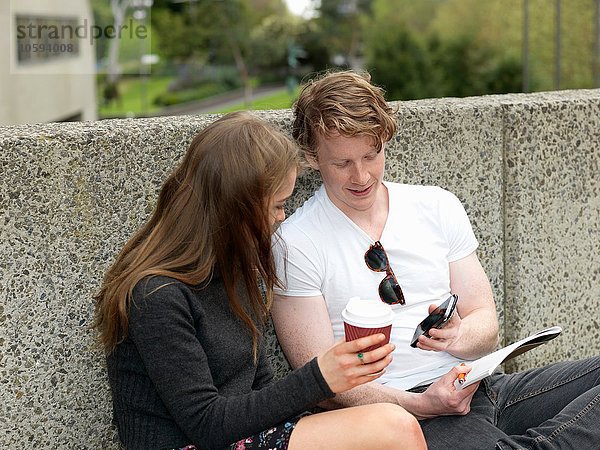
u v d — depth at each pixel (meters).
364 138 2.37
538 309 3.26
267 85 29.41
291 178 2.18
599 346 3.50
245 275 2.20
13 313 2.29
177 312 2.04
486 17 22.89
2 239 2.24
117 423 2.27
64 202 2.32
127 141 2.40
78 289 2.38
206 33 27.66
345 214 2.54
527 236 3.18
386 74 23.52
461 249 2.67
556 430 2.36
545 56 20.34
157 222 2.25
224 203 2.10
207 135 2.17
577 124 3.22
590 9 17.69
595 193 3.35
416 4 25.89
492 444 2.34
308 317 2.48
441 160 2.97
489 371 2.28
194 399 2.03
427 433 2.39
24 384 2.34
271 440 2.05
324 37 31.19
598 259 3.42
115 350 2.15
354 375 2.01
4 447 2.34
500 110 3.05
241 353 2.21
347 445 2.02
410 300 2.56
